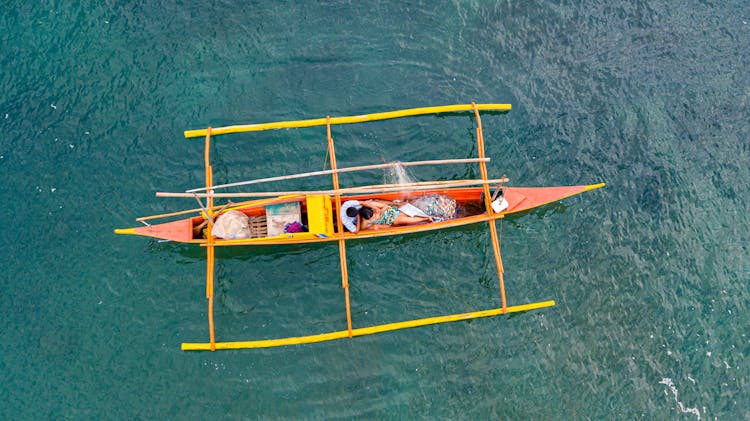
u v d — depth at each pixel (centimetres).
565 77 1388
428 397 1171
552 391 1186
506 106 1340
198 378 1156
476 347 1202
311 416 1147
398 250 1252
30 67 1326
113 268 1210
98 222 1235
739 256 1278
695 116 1366
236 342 1164
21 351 1149
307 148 1304
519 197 1224
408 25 1409
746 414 1188
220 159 1287
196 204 1264
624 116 1359
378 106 1341
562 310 1231
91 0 1380
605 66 1398
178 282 1212
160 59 1352
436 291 1232
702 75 1398
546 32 1420
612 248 1273
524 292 1238
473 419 1163
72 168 1265
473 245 1265
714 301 1248
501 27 1420
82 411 1127
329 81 1355
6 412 1118
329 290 1222
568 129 1347
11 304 1175
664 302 1244
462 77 1376
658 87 1384
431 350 1195
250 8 1402
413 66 1378
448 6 1428
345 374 1172
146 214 1247
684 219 1296
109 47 1352
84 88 1320
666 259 1270
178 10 1390
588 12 1436
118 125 1300
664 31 1429
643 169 1325
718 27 1433
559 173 1317
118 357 1158
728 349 1222
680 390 1195
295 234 1142
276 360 1171
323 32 1393
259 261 1232
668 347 1220
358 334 1181
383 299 1221
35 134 1280
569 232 1277
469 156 1324
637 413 1182
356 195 1205
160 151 1289
